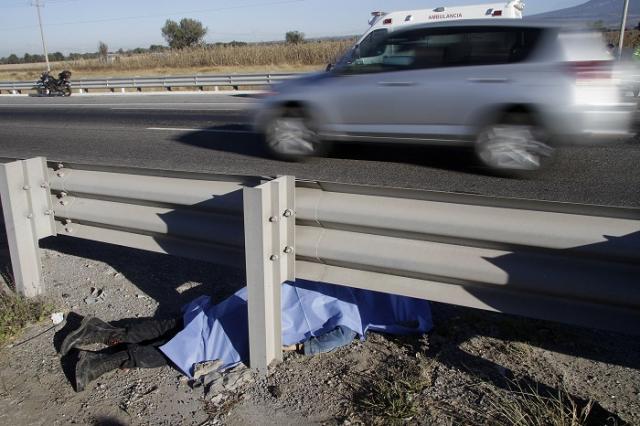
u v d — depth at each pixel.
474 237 2.74
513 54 6.35
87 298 4.26
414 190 2.83
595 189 5.88
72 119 14.80
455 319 3.65
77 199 4.16
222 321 3.42
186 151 8.90
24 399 3.18
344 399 2.94
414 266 2.91
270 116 7.87
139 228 3.85
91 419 2.97
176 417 2.92
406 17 14.89
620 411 2.77
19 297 4.10
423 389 2.98
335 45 35.09
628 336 3.47
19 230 4.12
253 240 3.03
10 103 22.45
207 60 37.91
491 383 3.00
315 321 3.48
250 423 2.83
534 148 6.37
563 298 2.65
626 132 6.22
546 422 2.62
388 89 6.96
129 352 3.39
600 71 6.04
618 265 2.53
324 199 3.08
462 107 6.58
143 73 38.16
